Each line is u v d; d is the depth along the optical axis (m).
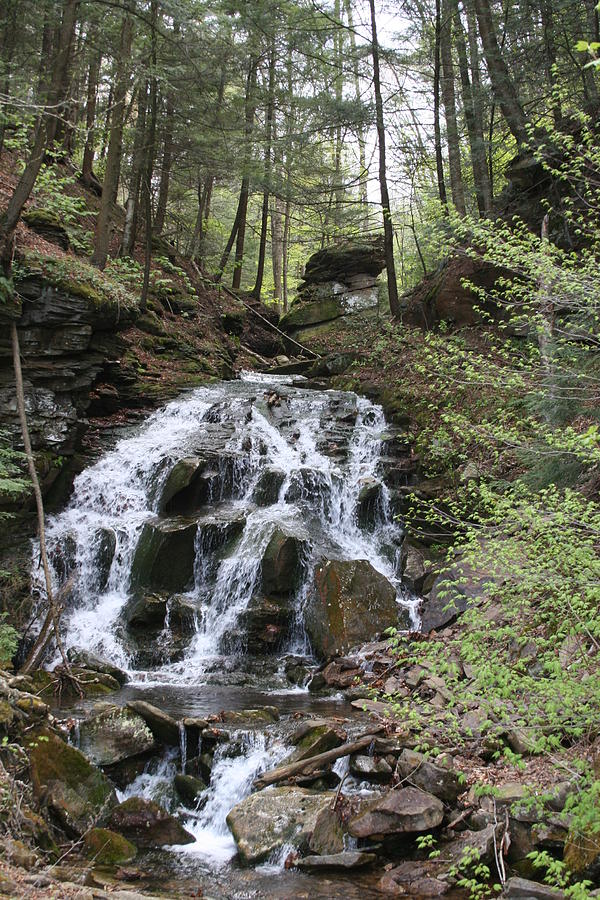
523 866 5.29
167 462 13.07
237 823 6.27
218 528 11.94
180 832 6.39
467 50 21.98
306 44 20.61
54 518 12.41
